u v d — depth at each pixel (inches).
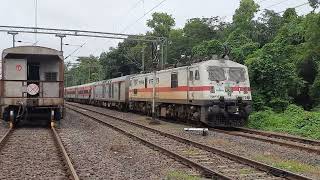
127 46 2687.0
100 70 2933.1
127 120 1069.1
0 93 878.4
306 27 1312.7
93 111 1589.6
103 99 1978.3
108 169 425.4
